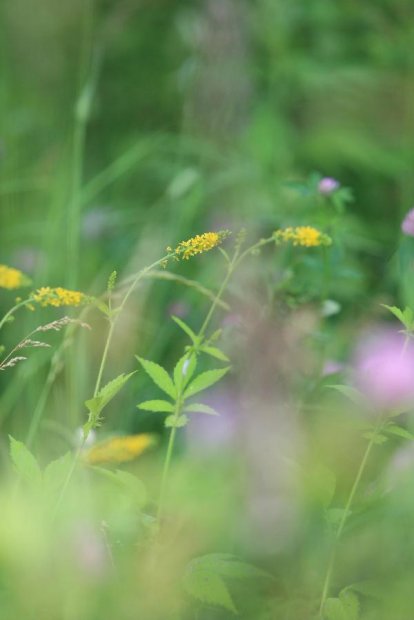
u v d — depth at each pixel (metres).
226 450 2.64
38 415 2.76
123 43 5.17
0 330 3.21
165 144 4.24
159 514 2.42
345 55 4.81
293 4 4.59
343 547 2.46
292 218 3.20
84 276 3.53
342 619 2.38
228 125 4.04
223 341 2.82
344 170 4.39
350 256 3.44
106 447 2.47
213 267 3.23
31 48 5.12
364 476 2.61
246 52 4.10
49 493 2.37
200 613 2.41
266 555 2.49
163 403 2.42
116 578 2.36
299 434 2.64
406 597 2.39
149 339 3.18
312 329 2.85
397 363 2.44
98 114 4.79
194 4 4.64
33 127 4.63
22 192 3.90
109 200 4.26
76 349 2.99
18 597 2.33
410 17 4.86
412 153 4.28
